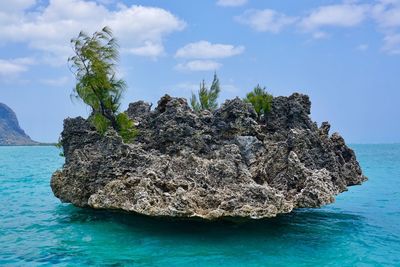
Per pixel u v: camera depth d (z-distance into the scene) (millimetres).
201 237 20156
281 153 23234
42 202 32031
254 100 28031
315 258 17375
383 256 17750
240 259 17094
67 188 23875
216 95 37969
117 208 20484
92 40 25141
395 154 118438
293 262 16891
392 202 29984
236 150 21844
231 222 21000
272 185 22281
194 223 21156
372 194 33594
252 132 24141
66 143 26812
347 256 17672
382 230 21938
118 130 25531
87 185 22984
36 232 21641
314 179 21219
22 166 73812
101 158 23141
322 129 30625
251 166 22609
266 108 27672
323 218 24750
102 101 25500
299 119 27203
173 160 21688
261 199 18703
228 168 20453
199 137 23562
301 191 20906
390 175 50375
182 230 21172
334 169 25141
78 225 22703
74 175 23516
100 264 16516
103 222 23203
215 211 18125
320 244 19297
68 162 25328
